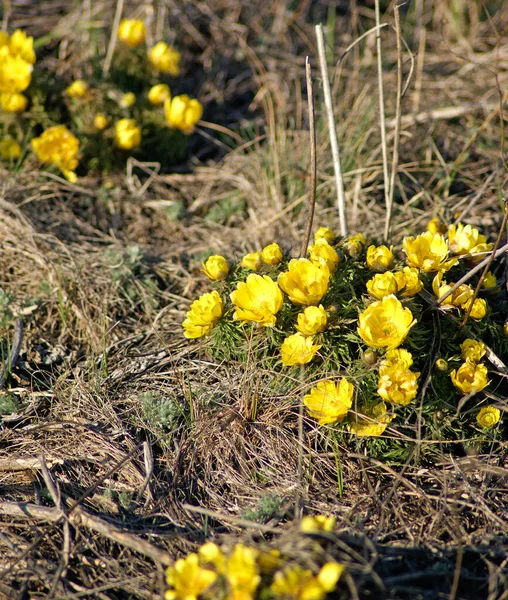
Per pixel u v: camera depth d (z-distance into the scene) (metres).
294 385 4.16
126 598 3.36
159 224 6.11
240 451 4.10
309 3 8.45
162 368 4.73
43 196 6.00
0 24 7.50
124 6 7.62
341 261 4.35
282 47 8.01
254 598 2.81
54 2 7.92
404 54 7.79
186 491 3.91
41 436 4.23
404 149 6.51
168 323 5.10
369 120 6.52
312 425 4.17
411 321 3.67
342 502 3.81
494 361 4.12
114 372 4.68
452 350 4.18
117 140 6.28
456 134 6.70
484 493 3.81
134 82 6.77
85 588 3.38
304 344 3.88
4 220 5.63
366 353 3.79
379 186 6.09
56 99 6.35
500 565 3.38
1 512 3.72
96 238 5.80
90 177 6.44
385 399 3.67
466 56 7.62
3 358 4.64
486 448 4.10
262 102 7.39
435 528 3.62
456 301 4.01
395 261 4.37
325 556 3.00
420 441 3.84
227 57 7.86
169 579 2.88
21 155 6.21
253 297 3.95
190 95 7.52
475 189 6.09
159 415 4.23
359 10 8.41
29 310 5.09
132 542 3.45
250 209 6.10
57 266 5.34
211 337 4.45
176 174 6.66
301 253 4.57
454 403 4.10
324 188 6.09
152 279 5.48
